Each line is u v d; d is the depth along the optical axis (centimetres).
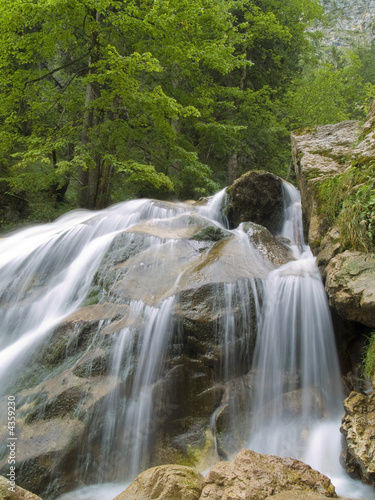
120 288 532
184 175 1377
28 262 689
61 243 704
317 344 511
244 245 639
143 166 1027
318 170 688
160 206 823
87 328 491
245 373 484
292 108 1709
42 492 373
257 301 511
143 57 959
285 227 927
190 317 471
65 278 637
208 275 525
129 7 1056
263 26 1744
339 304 445
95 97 1185
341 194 574
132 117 1202
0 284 655
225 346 472
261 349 497
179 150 1213
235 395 461
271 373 492
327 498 280
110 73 978
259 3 1969
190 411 446
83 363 451
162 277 545
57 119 1298
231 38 1517
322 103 1641
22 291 638
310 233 620
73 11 1027
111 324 488
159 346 465
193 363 464
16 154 995
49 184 1175
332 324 514
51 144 1037
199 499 285
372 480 321
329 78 1669
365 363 444
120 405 430
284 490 293
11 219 1202
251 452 334
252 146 1831
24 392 456
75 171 1334
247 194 891
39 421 414
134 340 464
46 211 1227
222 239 662
